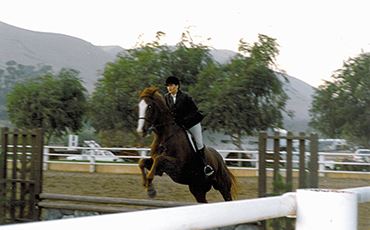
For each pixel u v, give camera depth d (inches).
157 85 1378.0
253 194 615.5
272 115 1339.8
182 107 366.9
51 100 1461.6
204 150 378.6
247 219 103.0
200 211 91.6
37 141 410.9
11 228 65.2
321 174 884.0
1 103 4060.0
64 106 1489.9
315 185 341.1
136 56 1444.4
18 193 421.4
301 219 105.7
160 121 365.1
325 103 1642.5
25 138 414.9
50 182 688.4
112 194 588.1
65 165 936.3
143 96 367.2
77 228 70.1
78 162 928.3
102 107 1423.5
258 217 105.7
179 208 88.3
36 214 405.7
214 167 384.8
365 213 289.9
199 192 390.6
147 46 1438.2
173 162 365.7
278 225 335.0
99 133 1478.8
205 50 1440.7
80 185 664.4
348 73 1604.3
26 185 410.0
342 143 1587.1
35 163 410.6
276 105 1352.1
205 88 1357.0
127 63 1418.6
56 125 1488.7
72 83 1497.3
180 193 612.7
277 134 350.3
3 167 415.2
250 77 1316.4
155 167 366.9
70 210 403.9
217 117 1311.5
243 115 1316.4
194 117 368.2
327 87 1636.3
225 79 1333.7
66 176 781.3
